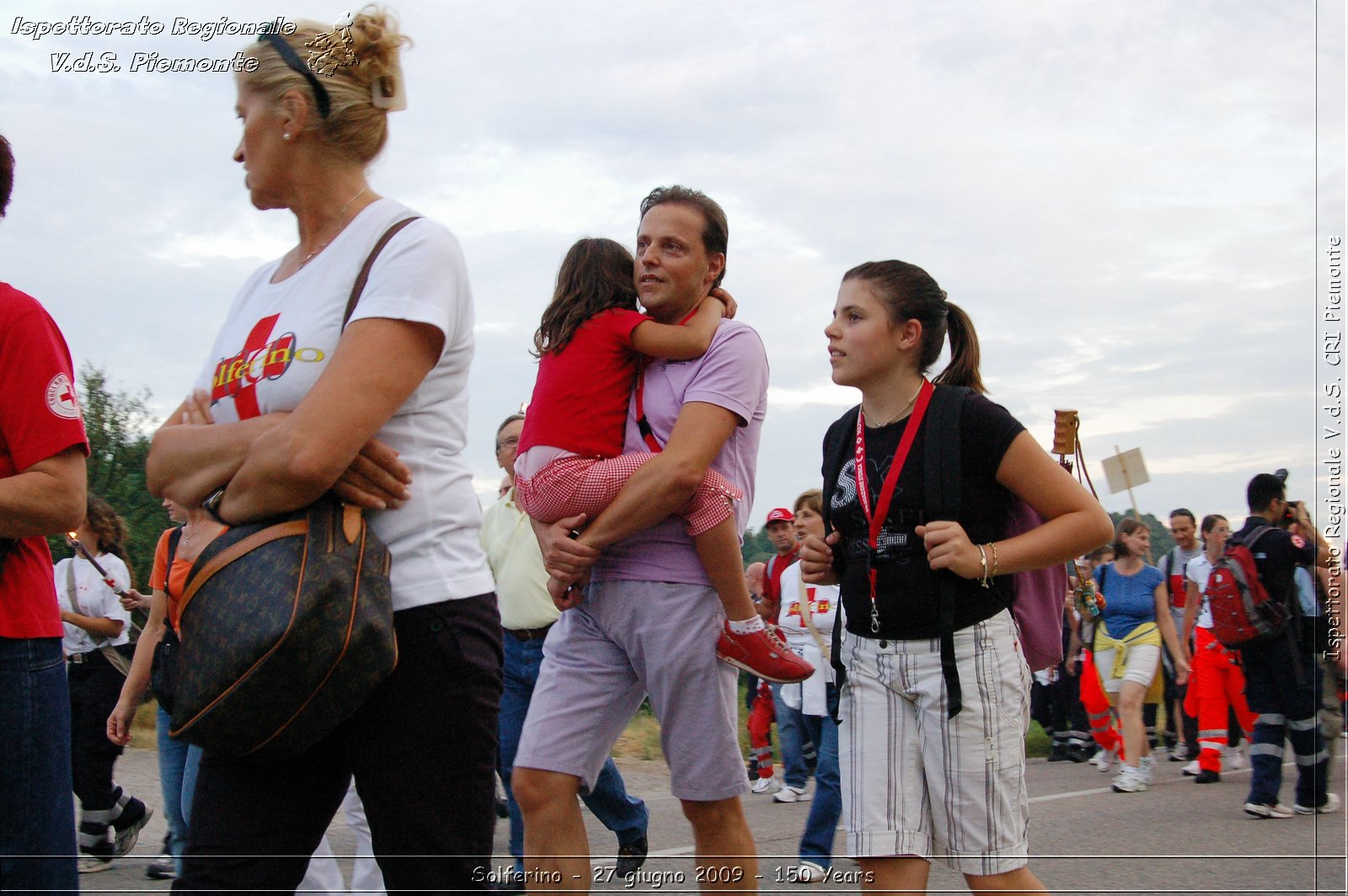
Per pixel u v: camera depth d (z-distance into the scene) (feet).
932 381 10.48
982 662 9.53
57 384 8.93
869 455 10.09
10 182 9.33
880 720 9.87
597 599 10.62
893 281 10.09
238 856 7.43
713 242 10.85
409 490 7.66
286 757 7.23
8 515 8.54
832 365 10.29
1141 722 28.09
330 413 7.10
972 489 9.63
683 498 10.02
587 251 11.09
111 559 20.29
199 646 7.00
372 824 7.56
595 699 10.79
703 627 10.40
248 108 7.93
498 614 8.07
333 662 6.91
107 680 19.53
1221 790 27.48
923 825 9.75
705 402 10.20
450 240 7.88
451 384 7.98
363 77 7.99
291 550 7.09
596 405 10.59
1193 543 36.76
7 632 8.75
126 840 19.85
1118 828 21.59
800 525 23.44
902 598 9.70
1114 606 29.96
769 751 30.12
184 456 7.58
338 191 8.04
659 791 26.89
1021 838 9.69
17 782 8.78
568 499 10.39
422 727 7.47
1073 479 9.62
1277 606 22.89
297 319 7.68
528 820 10.75
